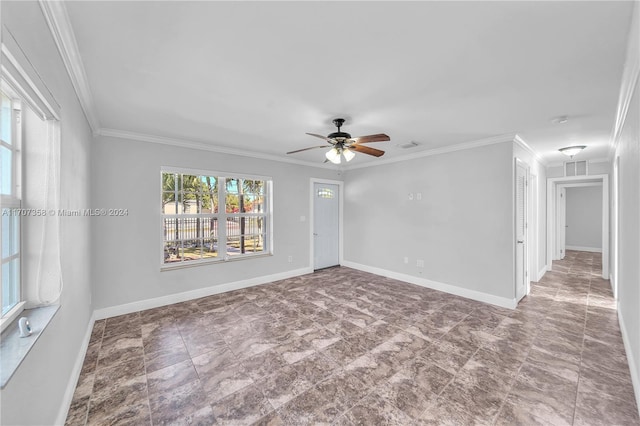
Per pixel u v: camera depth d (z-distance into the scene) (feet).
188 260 13.15
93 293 10.32
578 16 4.57
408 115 9.32
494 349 8.21
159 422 5.44
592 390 6.38
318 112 9.04
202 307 11.70
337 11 4.49
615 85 7.05
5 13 3.03
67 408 5.63
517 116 9.35
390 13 4.54
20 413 3.55
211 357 7.77
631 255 7.61
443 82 6.99
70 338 6.11
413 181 15.28
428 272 14.56
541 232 17.11
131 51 5.63
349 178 19.31
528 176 13.91
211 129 10.87
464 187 13.07
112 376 6.89
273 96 7.82
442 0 4.23
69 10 4.42
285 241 16.46
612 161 14.14
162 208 12.46
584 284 15.30
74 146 6.58
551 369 7.21
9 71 3.40
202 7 4.39
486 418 5.53
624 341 8.36
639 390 5.82
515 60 5.96
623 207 9.39
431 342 8.63
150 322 10.15
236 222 14.87
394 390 6.38
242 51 5.68
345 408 5.81
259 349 8.20
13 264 4.63
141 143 11.53
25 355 3.44
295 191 16.99
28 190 4.77
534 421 5.46
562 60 5.93
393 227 16.35
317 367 7.29
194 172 12.98
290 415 5.61
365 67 6.31
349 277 16.65
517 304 12.03
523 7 4.38
